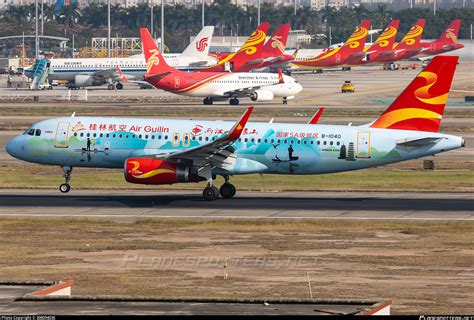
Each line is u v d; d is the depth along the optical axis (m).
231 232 156.12
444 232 156.88
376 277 123.44
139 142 193.75
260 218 169.50
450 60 190.75
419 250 141.75
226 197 195.88
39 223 163.25
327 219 167.75
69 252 138.75
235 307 78.88
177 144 192.88
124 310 76.94
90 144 195.00
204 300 80.62
